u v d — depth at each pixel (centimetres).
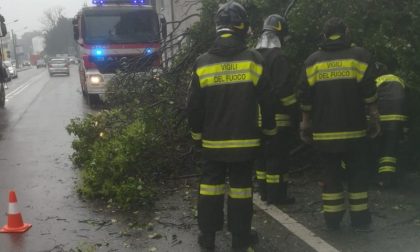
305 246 456
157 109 732
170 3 2234
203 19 833
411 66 616
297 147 664
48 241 493
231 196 448
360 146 472
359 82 465
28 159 887
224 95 430
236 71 430
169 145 701
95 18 1547
